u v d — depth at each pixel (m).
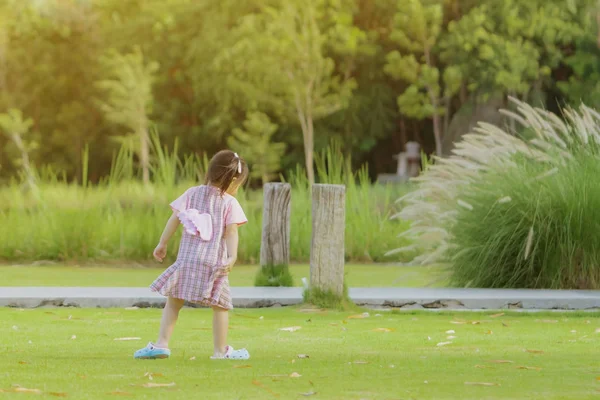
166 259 15.22
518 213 11.12
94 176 61.88
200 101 55.31
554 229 11.00
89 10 63.16
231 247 5.95
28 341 6.72
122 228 15.35
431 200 12.68
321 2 48.81
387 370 5.50
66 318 8.20
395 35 48.50
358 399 4.54
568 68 50.56
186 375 5.23
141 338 6.93
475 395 4.68
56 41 62.78
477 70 47.94
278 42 47.03
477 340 7.04
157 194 16.05
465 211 11.36
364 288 10.41
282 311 8.87
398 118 56.16
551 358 6.10
